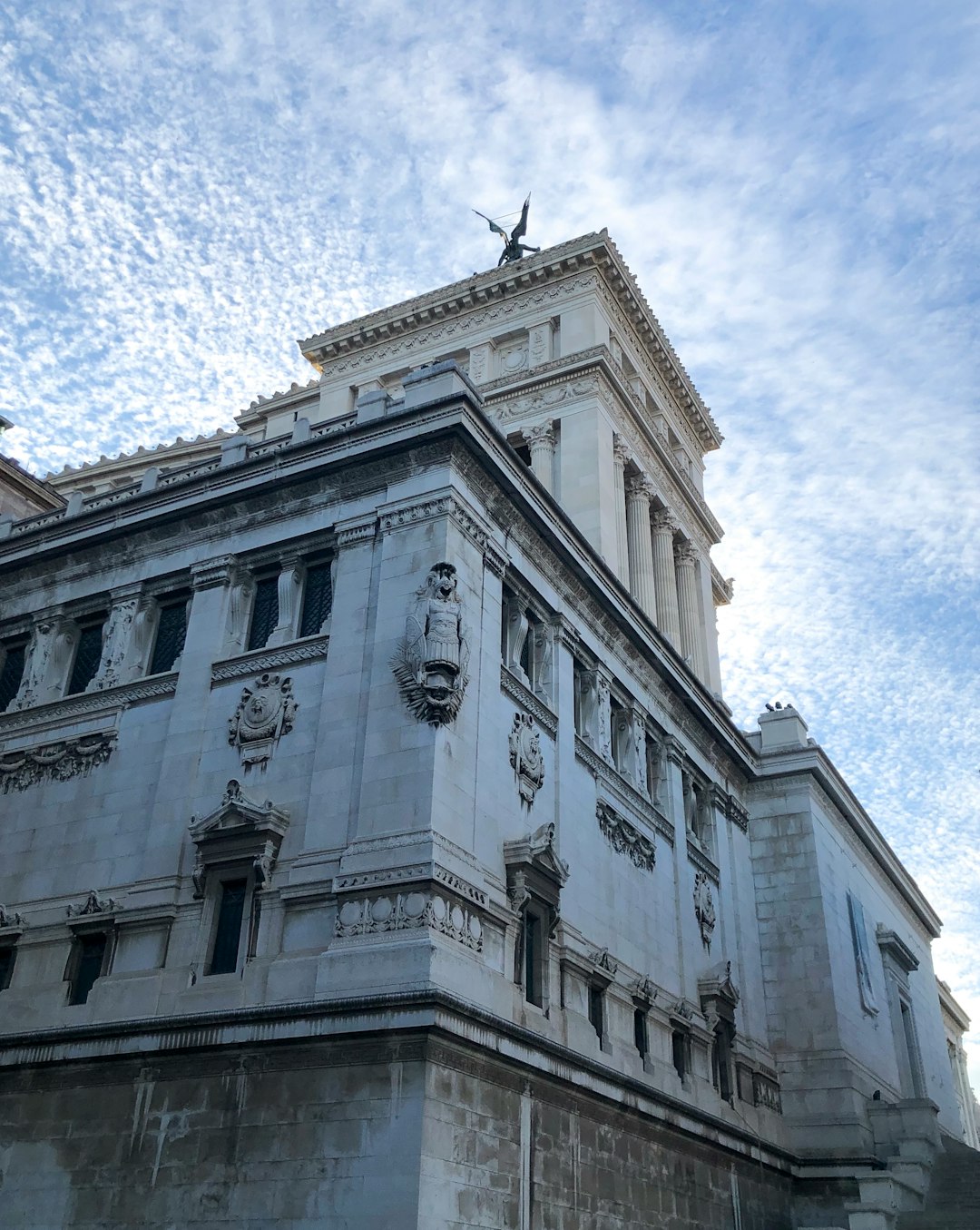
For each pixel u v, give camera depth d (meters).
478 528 31.56
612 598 39.22
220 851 28.36
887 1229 36.34
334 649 29.97
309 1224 22.88
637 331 63.97
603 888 34.81
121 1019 27.36
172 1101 25.72
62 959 29.69
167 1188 24.78
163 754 31.36
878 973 56.50
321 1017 24.45
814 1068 45.88
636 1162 31.59
